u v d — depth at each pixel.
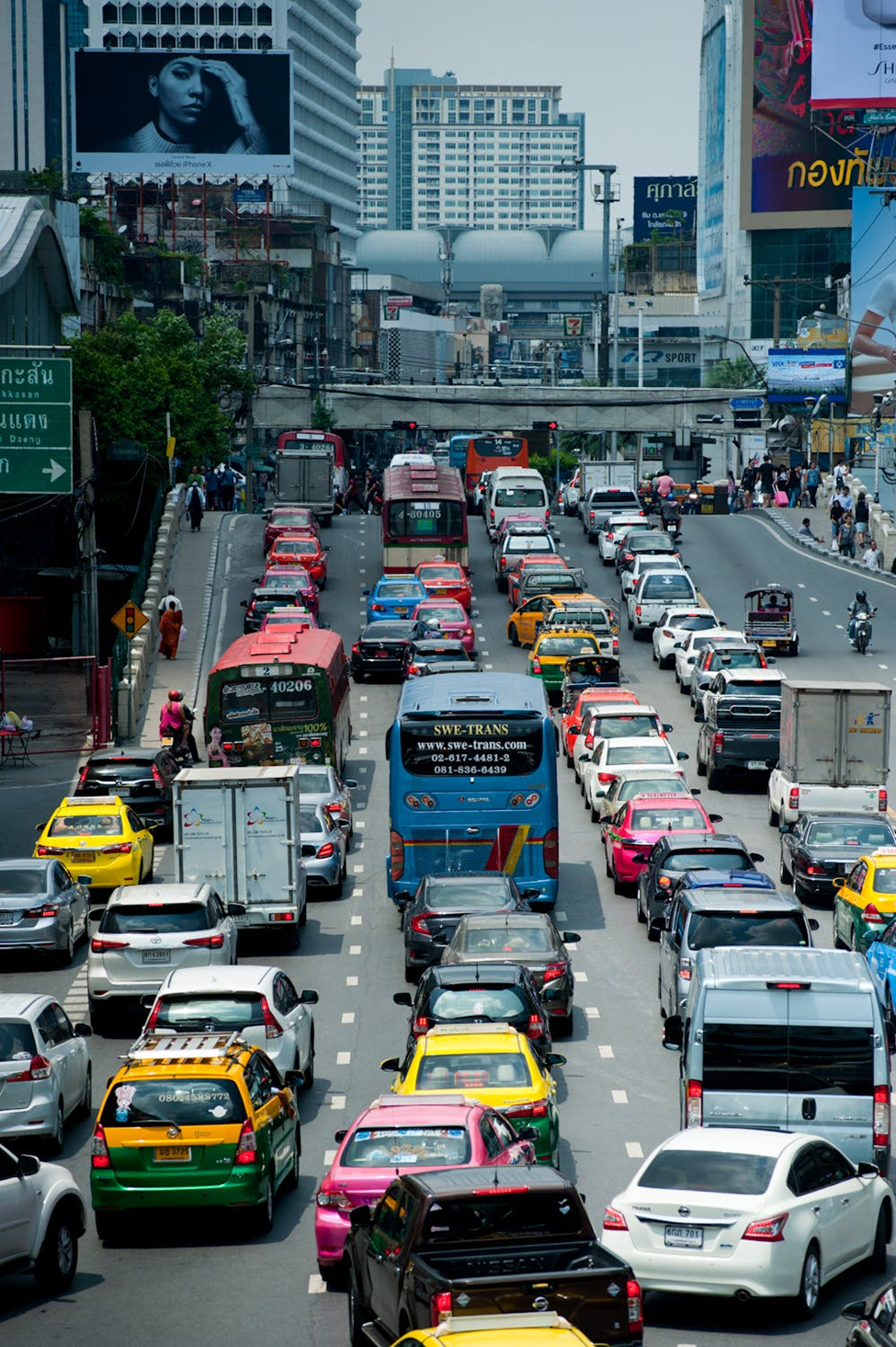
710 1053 23.11
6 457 55.03
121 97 174.25
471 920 33.06
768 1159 19.95
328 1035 33.34
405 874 40.53
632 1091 29.66
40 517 89.12
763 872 44.97
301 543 91.12
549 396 154.75
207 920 33.78
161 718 58.31
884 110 174.50
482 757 40.34
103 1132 22.50
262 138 174.88
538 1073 24.17
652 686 70.06
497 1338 13.66
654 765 51.62
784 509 121.69
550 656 66.06
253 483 134.00
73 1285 21.39
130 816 44.94
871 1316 15.63
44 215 88.75
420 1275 16.06
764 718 54.72
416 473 91.88
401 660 72.56
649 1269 19.36
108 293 147.62
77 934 40.12
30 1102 26.22
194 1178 22.39
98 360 96.62
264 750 50.97
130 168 175.00
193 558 97.50
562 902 43.72
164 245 176.62
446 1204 16.70
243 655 51.91
